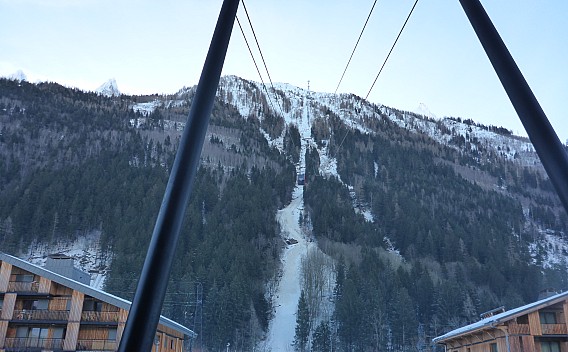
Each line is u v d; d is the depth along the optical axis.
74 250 92.38
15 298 32.78
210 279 72.06
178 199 6.23
